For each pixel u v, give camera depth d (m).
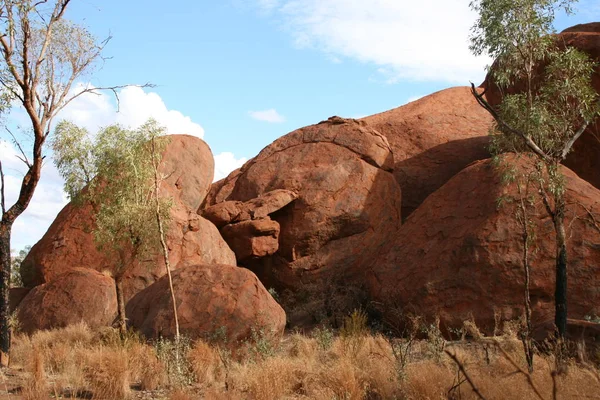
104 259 21.84
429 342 11.77
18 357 12.68
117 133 15.73
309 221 25.19
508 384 6.89
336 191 25.73
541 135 11.35
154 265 21.17
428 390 7.64
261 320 13.41
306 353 12.46
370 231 25.36
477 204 18.55
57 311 19.52
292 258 25.03
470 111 34.69
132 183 15.27
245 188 27.75
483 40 11.44
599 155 23.08
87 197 16.00
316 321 20.52
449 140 31.98
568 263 16.12
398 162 31.39
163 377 10.25
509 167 12.00
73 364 10.28
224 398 8.60
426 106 35.34
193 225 22.88
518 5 11.17
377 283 19.53
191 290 14.12
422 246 19.12
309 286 23.17
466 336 16.14
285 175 27.06
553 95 12.08
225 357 11.22
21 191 12.38
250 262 25.86
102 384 9.27
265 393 8.74
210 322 13.38
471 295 16.77
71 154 15.87
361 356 11.09
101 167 15.59
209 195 28.81
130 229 15.41
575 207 16.83
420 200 29.73
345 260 24.69
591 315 15.38
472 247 17.27
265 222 24.81
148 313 14.41
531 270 16.27
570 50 11.59
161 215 15.43
